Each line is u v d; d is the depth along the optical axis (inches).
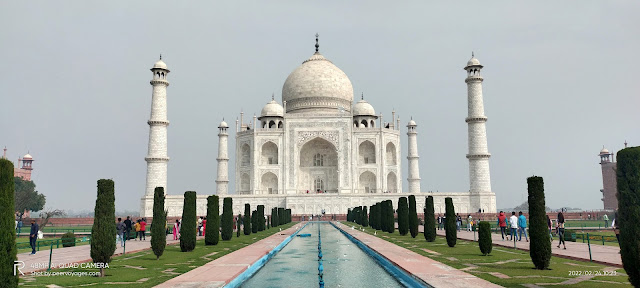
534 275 846.5
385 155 4382.4
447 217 1470.2
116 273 943.0
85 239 1859.0
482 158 3796.8
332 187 4564.5
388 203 2256.4
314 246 1603.1
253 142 4397.1
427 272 852.0
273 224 2935.5
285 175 4328.3
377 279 890.1
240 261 1055.0
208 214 1617.9
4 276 603.8
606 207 6555.1
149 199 3686.0
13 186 631.2
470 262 1042.1
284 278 900.6
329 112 4660.4
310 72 4990.2
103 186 943.7
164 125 3811.5
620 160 629.3
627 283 761.0
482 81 3902.6
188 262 1120.2
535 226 940.0
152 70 3823.8
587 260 1059.3
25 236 2301.9
